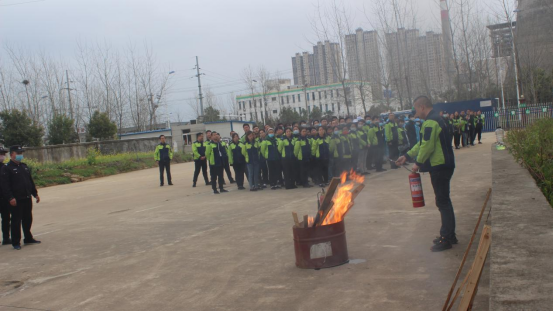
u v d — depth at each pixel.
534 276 3.00
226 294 5.16
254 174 14.53
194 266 6.40
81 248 8.27
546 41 25.81
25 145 35.06
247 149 14.48
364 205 9.65
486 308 4.04
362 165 16.17
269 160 14.48
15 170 8.73
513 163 10.03
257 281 5.50
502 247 3.71
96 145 35.41
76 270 6.80
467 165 15.14
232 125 50.31
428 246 6.16
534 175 8.23
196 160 17.53
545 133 10.77
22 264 7.45
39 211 14.03
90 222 11.09
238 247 7.22
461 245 6.00
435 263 5.43
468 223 7.10
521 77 29.89
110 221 10.96
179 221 10.14
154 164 34.47
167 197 14.98
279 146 14.02
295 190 13.65
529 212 4.90
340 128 15.65
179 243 7.94
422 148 5.90
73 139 43.88
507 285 2.90
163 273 6.21
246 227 8.71
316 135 14.40
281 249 6.84
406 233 6.98
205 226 9.26
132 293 5.50
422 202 6.20
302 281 5.33
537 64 27.23
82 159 30.53
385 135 17.36
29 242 9.01
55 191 20.28
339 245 5.77
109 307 5.09
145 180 22.78
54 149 31.19
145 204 13.67
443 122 5.98
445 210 5.94
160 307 4.95
